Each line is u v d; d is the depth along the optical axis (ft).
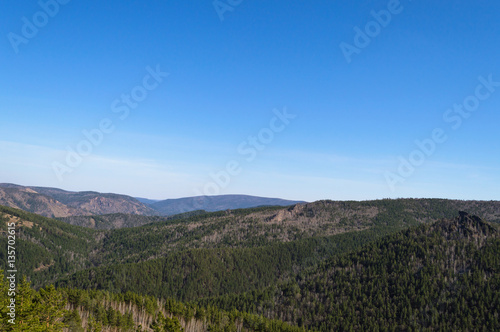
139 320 655.35
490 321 552.41
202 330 641.40
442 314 603.26
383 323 634.02
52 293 318.24
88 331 490.49
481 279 642.63
